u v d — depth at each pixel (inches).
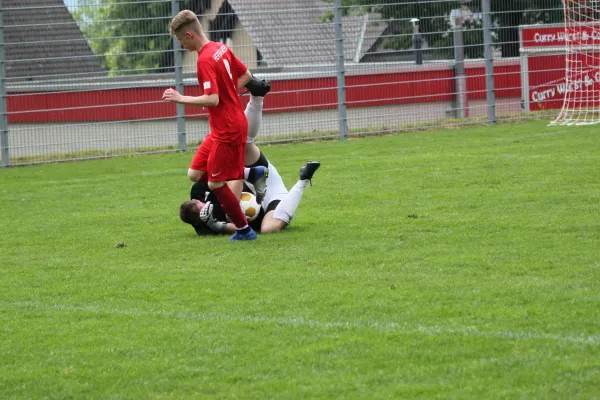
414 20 1718.8
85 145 1565.0
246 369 434.9
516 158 1177.4
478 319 492.4
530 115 1787.6
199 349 468.1
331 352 453.4
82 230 846.5
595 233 694.5
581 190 895.7
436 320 495.5
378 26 1710.1
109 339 492.4
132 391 415.2
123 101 1574.8
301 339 475.5
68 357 465.4
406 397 391.2
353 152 1406.3
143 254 718.5
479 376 410.3
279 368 434.3
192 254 706.8
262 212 784.3
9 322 534.6
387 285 573.9
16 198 1101.7
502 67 1791.3
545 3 1801.2
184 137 1596.9
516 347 444.5
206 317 526.0
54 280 639.8
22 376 439.8
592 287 542.9
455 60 1752.0
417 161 1220.5
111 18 1582.2
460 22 1744.6
